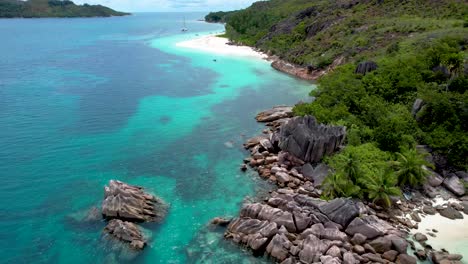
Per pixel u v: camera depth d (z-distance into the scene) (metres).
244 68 131.75
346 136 58.03
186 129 72.56
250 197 48.22
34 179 52.56
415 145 53.91
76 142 65.50
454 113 55.53
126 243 39.03
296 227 39.19
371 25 127.75
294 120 58.44
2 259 37.16
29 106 85.25
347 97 70.06
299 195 44.09
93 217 43.62
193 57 154.25
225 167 56.75
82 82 109.25
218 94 97.38
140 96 95.00
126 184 47.84
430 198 46.56
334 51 119.56
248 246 38.38
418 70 72.44
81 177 53.38
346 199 40.59
